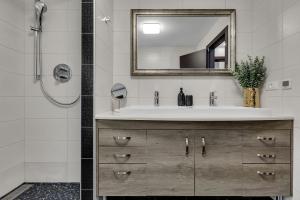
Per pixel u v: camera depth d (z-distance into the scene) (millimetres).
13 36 1995
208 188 1622
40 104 2146
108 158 1639
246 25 2203
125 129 1639
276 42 1788
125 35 2205
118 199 1838
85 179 1672
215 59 2193
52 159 2143
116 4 2201
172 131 1629
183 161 1627
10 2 1956
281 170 1617
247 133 1622
